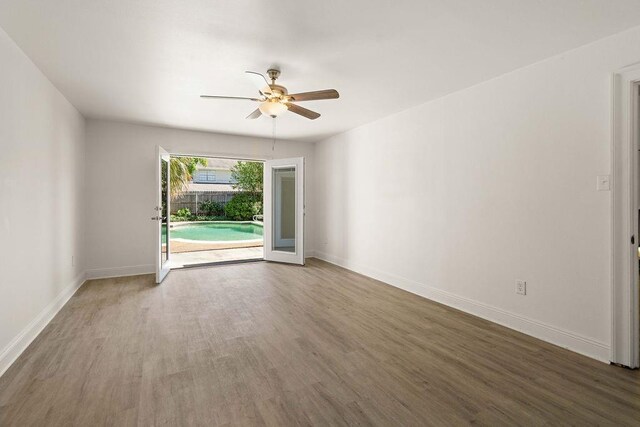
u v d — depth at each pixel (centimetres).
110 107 394
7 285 220
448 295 349
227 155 552
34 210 267
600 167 229
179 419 165
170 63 270
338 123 477
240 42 235
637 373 211
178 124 477
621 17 202
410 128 399
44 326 284
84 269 441
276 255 579
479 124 314
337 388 193
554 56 255
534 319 270
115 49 245
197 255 655
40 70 282
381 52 251
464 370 215
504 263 292
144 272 484
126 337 264
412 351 242
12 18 203
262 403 179
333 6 191
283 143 602
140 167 480
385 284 434
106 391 189
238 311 327
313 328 285
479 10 195
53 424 160
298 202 555
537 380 203
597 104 230
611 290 222
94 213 449
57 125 328
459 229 336
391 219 432
